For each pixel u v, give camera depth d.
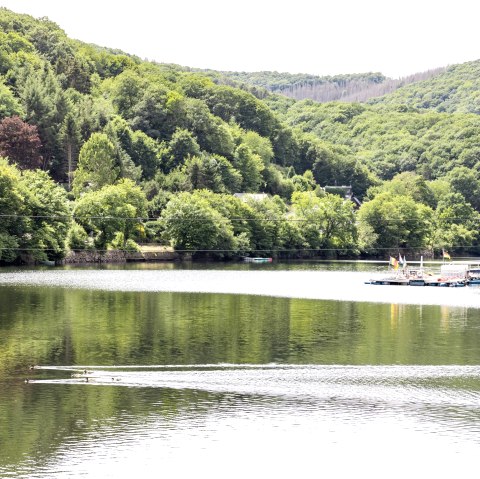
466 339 99.38
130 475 53.75
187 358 85.44
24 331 100.56
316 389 72.69
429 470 55.53
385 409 67.06
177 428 62.06
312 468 55.59
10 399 68.69
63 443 58.75
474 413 66.19
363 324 111.50
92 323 107.75
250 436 60.72
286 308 128.00
